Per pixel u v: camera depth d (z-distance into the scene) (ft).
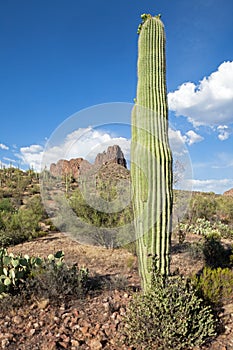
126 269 19.60
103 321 12.07
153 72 12.59
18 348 10.24
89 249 24.16
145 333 10.30
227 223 49.85
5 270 15.10
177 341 10.07
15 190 66.18
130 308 11.03
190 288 11.60
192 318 10.55
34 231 32.58
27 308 13.29
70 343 10.59
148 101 12.25
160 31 13.16
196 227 38.50
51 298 13.96
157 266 11.23
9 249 27.27
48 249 26.32
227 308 13.11
